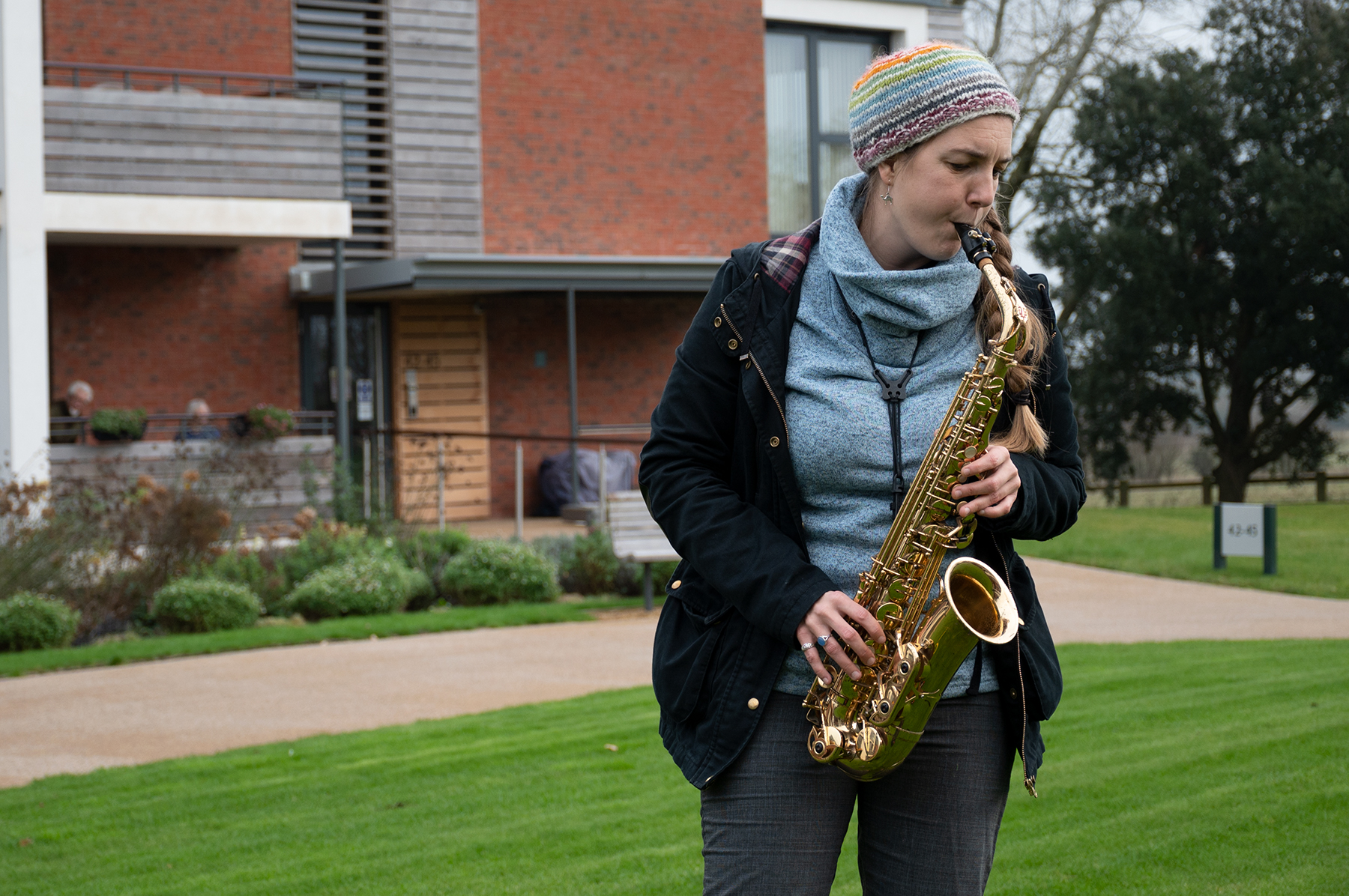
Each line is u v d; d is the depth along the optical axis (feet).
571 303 45.93
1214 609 30.76
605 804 15.02
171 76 45.34
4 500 31.48
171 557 32.63
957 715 6.72
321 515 40.86
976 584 6.53
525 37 51.72
